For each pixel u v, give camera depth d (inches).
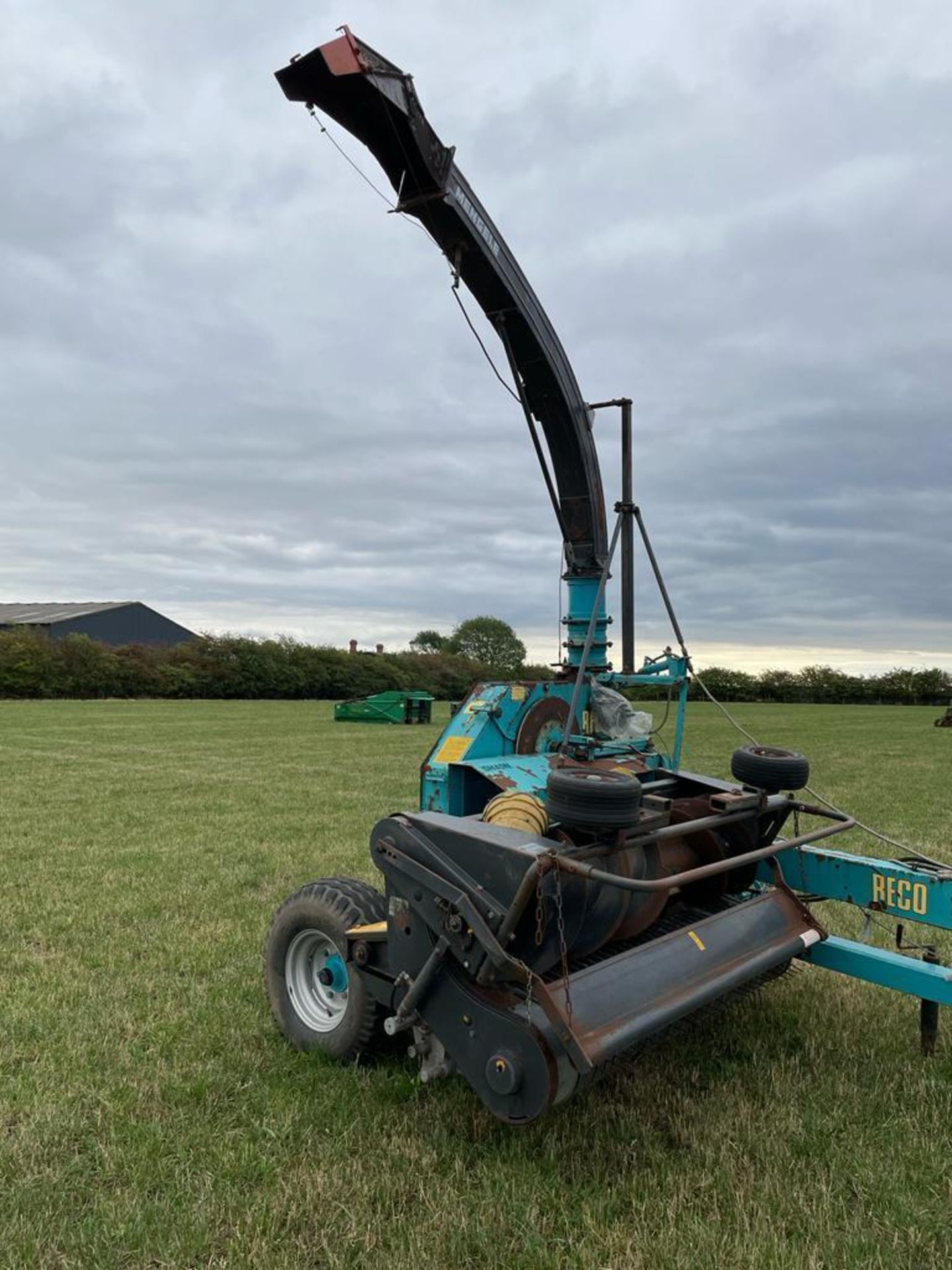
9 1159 123.9
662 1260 103.9
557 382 233.3
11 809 423.8
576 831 135.0
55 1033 166.2
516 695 215.5
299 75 181.3
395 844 131.4
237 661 1871.3
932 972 139.6
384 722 1106.1
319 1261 104.2
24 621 2253.9
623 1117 134.6
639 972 123.2
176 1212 112.0
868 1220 112.0
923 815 414.0
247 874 293.6
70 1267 102.7
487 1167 121.5
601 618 244.5
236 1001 182.1
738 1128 131.7
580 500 246.1
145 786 501.4
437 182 195.2
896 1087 146.8
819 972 199.0
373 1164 122.9
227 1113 136.8
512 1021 111.9
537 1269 102.4
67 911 250.2
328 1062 151.6
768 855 139.1
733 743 855.1
